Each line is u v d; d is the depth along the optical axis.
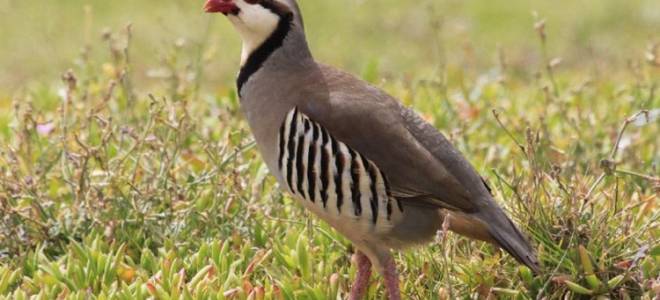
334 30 27.88
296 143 9.98
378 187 9.72
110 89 12.51
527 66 23.89
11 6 28.58
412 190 9.69
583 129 13.82
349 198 9.80
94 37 26.70
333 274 10.05
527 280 10.00
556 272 9.88
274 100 10.24
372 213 9.77
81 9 28.80
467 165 10.02
